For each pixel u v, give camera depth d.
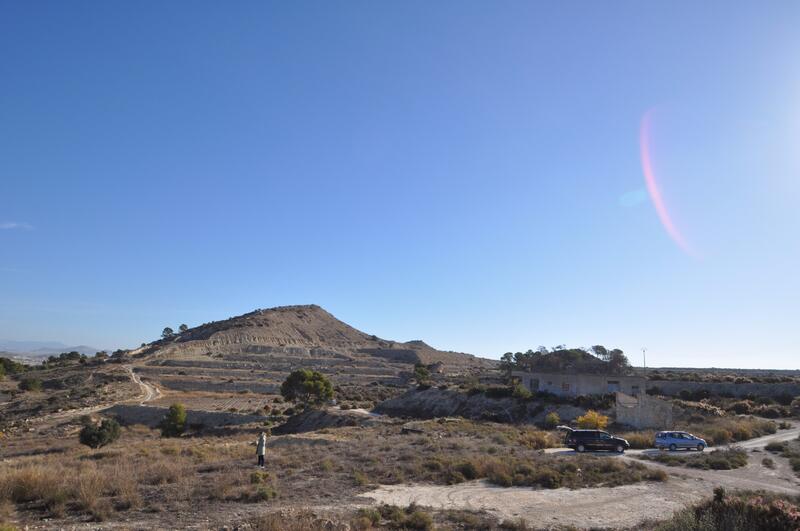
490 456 31.19
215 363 160.50
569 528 17.38
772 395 77.62
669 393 84.19
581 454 37.06
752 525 13.83
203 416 87.94
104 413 91.31
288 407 96.38
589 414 55.81
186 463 29.33
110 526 15.41
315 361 179.75
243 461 29.28
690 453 39.28
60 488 18.70
